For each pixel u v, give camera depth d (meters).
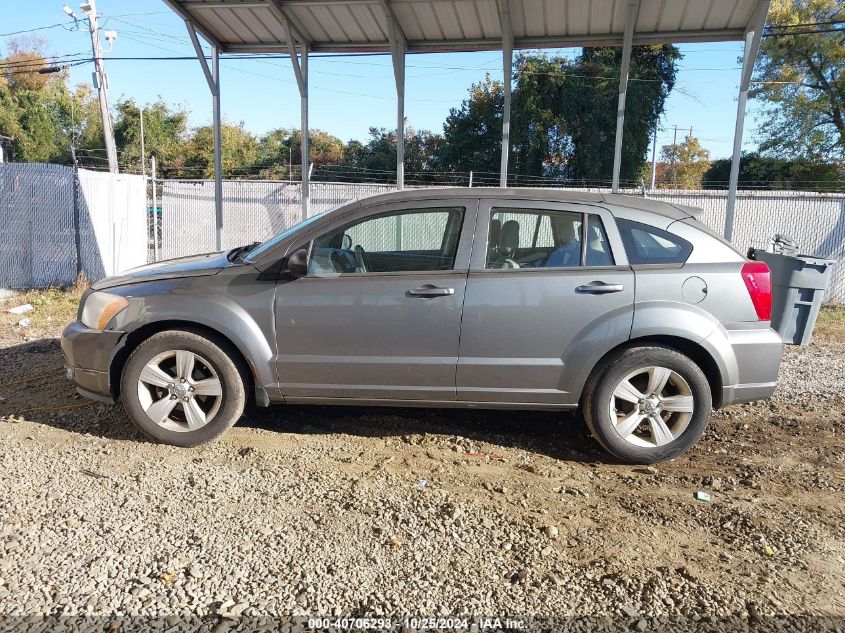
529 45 9.45
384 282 4.52
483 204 4.63
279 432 5.02
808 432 5.35
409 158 39.22
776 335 4.54
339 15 8.88
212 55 9.67
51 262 12.13
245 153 49.84
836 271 12.80
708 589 3.10
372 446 4.82
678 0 8.02
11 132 44.94
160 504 3.77
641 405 4.54
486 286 4.49
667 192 13.84
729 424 5.50
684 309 4.44
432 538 3.49
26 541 3.34
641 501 4.04
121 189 13.18
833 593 3.11
